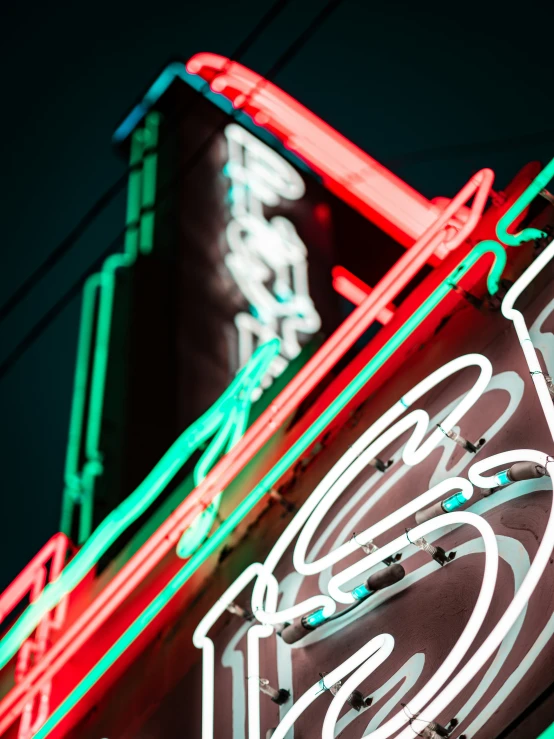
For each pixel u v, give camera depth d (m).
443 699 4.38
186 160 16.39
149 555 7.64
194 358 13.78
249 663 5.91
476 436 5.92
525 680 4.37
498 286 6.71
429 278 7.38
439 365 6.89
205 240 15.37
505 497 5.32
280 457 7.96
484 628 4.86
